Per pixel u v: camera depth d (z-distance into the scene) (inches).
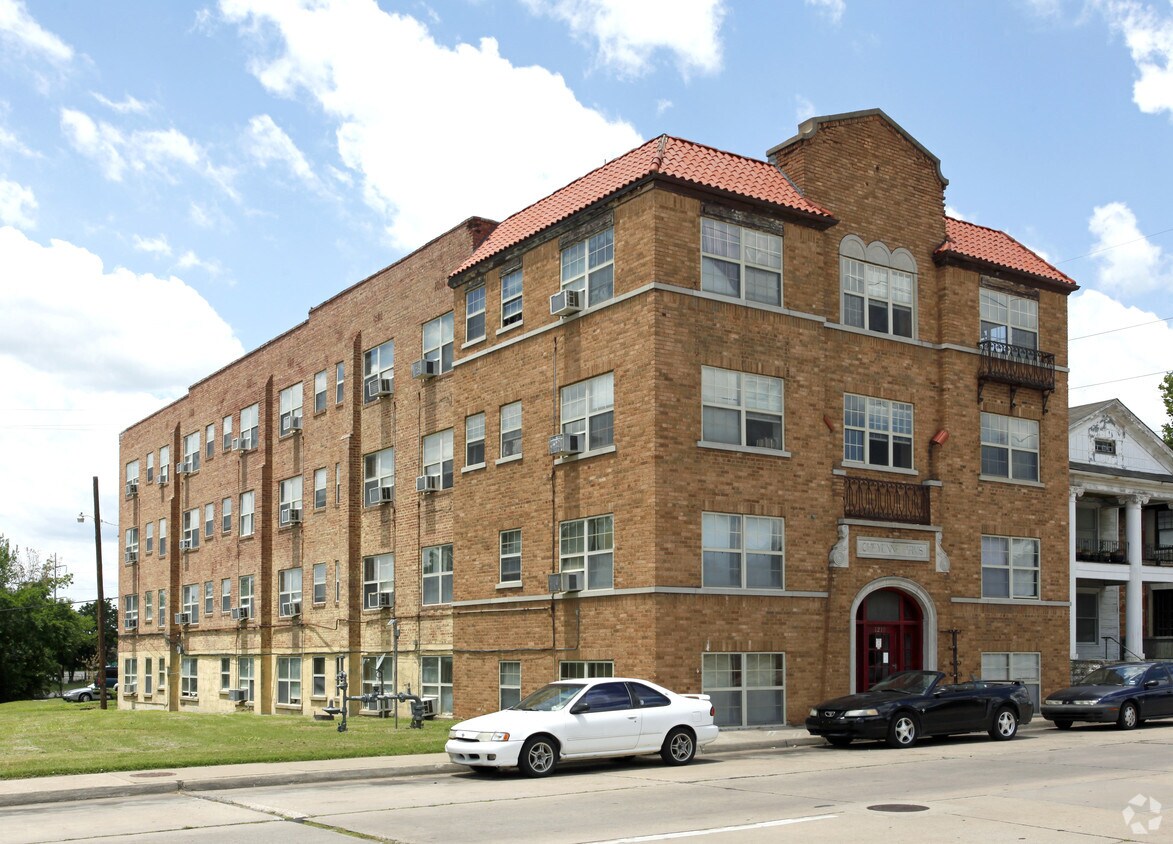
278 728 1075.9
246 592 1818.4
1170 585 1795.0
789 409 1050.1
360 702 1450.5
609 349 1023.6
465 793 627.2
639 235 1001.5
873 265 1155.9
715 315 1011.3
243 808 584.1
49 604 3405.5
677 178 994.7
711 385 1003.3
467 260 1256.2
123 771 721.0
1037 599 1226.6
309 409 1656.0
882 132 1184.2
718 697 973.8
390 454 1453.0
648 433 965.8
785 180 1116.5
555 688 755.4
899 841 463.2
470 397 1226.6
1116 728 1055.0
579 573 1039.6
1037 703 1209.4
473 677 1181.1
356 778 717.9
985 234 1299.2
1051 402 1277.1
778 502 1029.8
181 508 2114.9
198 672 1982.0
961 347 1195.3
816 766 741.9
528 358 1135.0
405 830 502.9
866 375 1130.0
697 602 967.6
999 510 1205.7
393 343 1455.5
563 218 1089.4
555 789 636.1
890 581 1098.7
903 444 1151.6
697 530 975.6
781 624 1015.6
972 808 550.9
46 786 645.3
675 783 657.6
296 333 1722.4
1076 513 1745.8
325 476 1593.3
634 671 958.4
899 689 916.6
